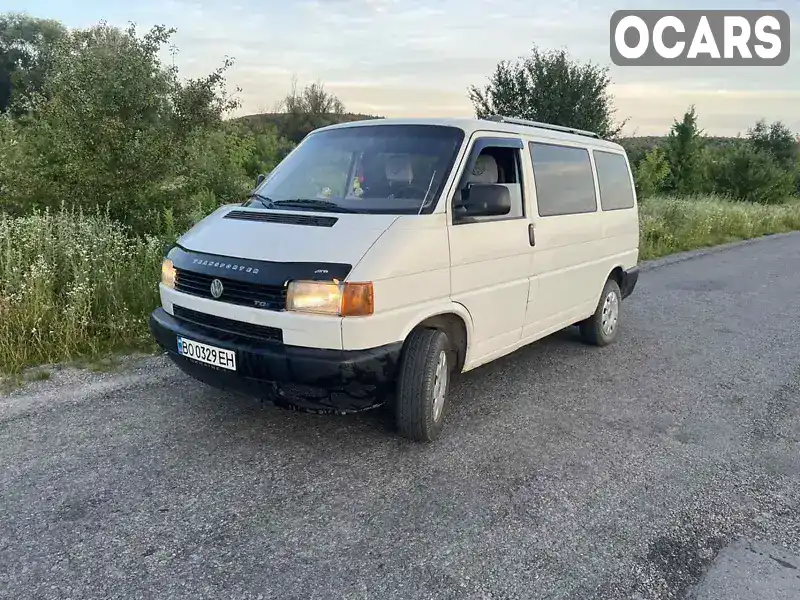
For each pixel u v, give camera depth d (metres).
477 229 4.33
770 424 4.76
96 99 7.75
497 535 3.16
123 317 5.75
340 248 3.64
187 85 8.59
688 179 30.31
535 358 6.20
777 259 14.39
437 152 4.38
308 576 2.79
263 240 3.86
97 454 3.80
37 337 5.31
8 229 6.31
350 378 3.51
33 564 2.80
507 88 16.92
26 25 32.38
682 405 5.09
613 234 6.41
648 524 3.32
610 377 5.70
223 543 3.00
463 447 4.12
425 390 3.93
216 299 3.81
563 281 5.54
